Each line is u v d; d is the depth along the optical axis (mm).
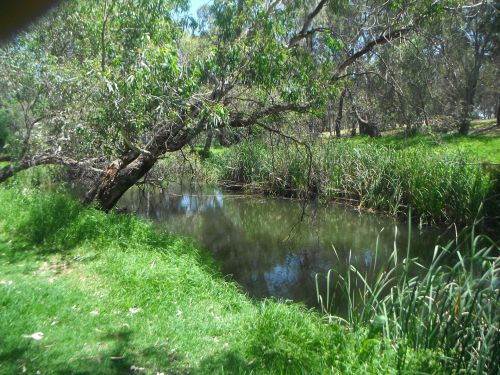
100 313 4961
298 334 4684
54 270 6250
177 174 16484
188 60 8969
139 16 8555
